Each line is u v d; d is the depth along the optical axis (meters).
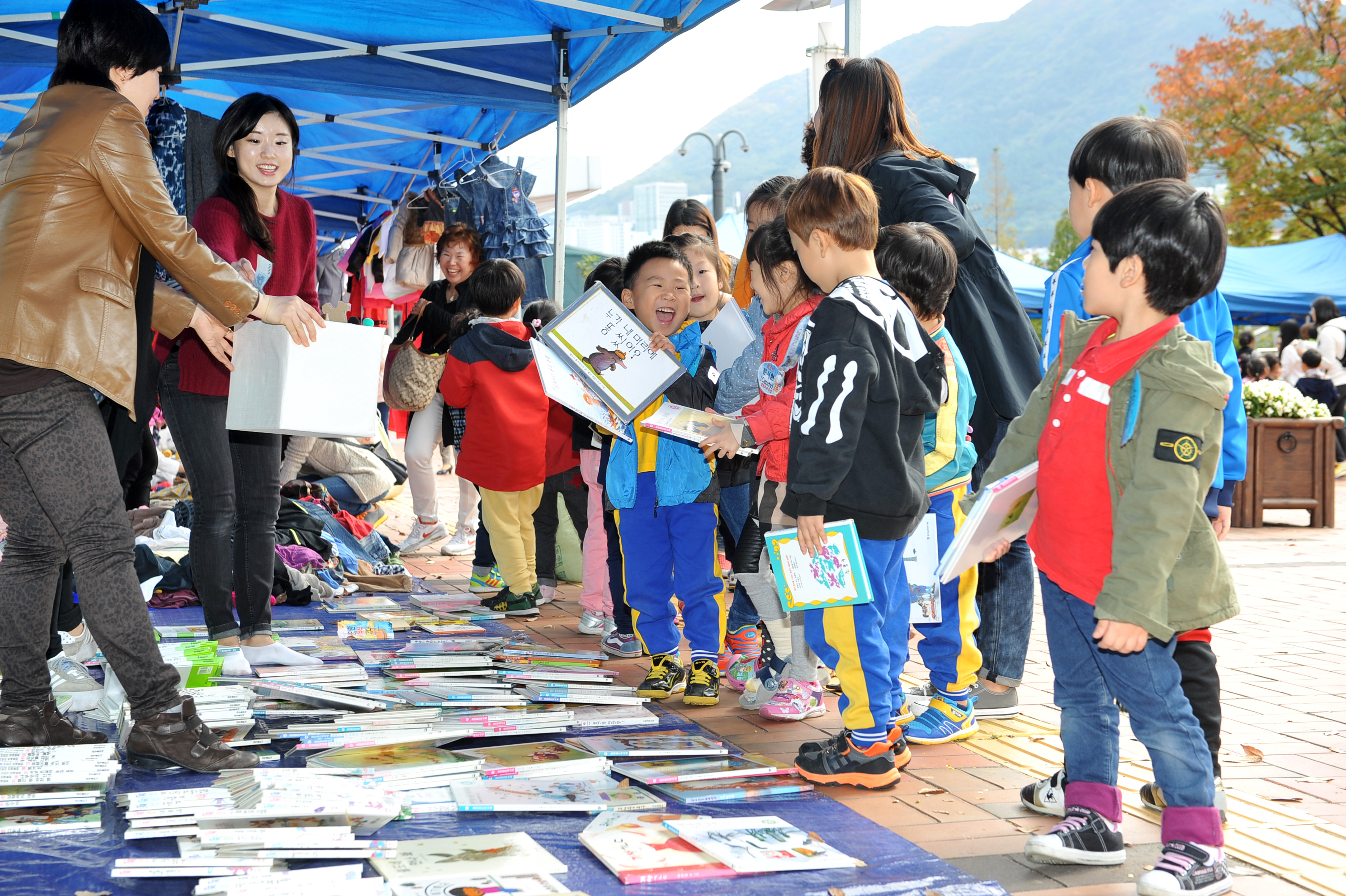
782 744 3.27
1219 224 2.14
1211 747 2.56
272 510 3.98
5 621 2.70
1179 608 2.21
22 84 7.89
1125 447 2.18
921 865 2.29
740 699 3.80
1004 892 2.15
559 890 2.06
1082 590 2.28
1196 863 2.17
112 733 3.08
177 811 2.30
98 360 2.54
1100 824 2.36
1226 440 2.63
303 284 4.00
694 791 2.71
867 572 2.79
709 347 3.82
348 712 3.33
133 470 4.79
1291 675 4.29
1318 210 32.62
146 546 5.48
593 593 5.05
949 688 3.33
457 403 5.40
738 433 3.36
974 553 2.35
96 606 2.65
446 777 2.76
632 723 3.39
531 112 7.75
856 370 2.65
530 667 4.02
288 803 2.30
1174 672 2.25
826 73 3.73
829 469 2.66
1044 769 3.02
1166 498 2.07
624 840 2.35
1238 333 17.36
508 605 5.50
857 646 2.81
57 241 2.53
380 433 9.07
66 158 2.54
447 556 7.70
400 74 7.20
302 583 5.55
